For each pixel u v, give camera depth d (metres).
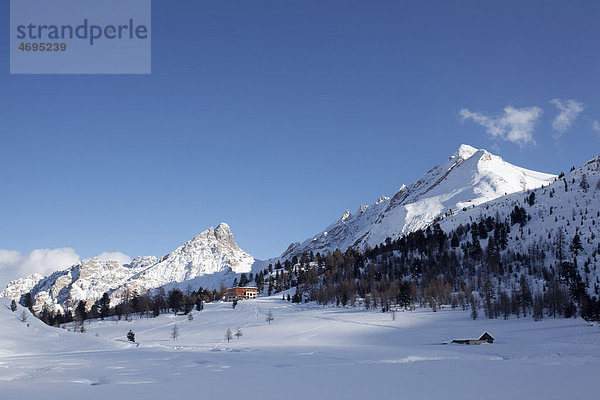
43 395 60.78
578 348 133.88
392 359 112.06
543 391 62.81
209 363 102.62
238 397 59.66
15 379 77.81
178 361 107.06
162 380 75.19
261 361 107.06
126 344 165.25
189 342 197.75
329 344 172.12
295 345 169.25
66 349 143.75
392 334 186.38
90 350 146.25
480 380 73.88
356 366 96.00
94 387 67.81
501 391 63.06
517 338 161.50
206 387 67.56
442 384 70.06
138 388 66.81
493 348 138.25
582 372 82.94
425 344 161.62
